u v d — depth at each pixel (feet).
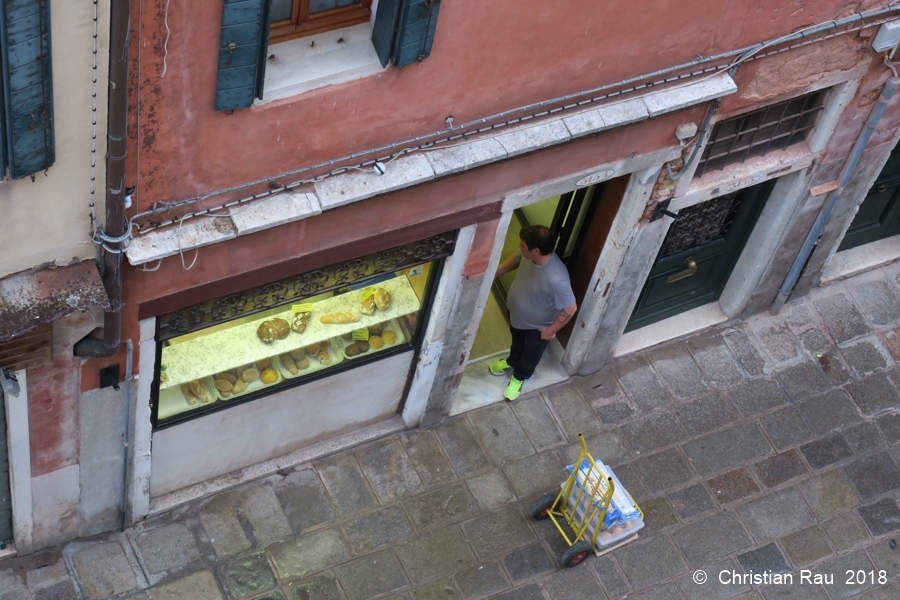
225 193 19.34
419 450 29.27
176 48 16.39
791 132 27.78
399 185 20.65
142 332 21.11
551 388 31.19
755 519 29.43
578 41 20.89
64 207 17.48
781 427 31.50
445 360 27.61
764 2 22.65
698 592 27.89
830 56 25.26
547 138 21.83
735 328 33.47
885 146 29.53
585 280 29.01
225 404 25.14
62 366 20.76
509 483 29.12
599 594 27.45
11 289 18.01
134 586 25.79
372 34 19.07
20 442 22.02
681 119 24.29
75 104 16.03
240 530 27.04
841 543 29.35
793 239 31.12
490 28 19.51
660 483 29.76
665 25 21.75
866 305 34.68
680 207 27.27
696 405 31.60
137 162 17.69
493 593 27.04
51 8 14.67
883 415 32.30
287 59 18.65
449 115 20.77
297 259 21.68
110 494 25.16
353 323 25.66
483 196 23.12
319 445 28.68
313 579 26.63
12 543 25.52
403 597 26.68
